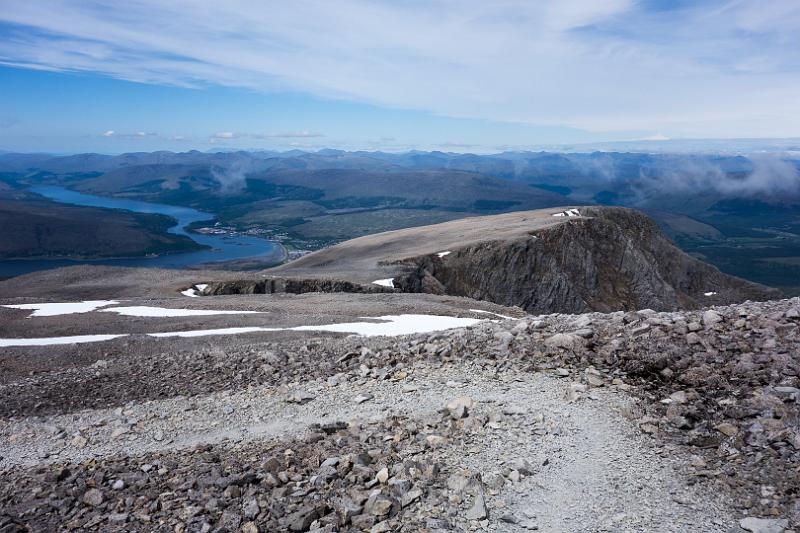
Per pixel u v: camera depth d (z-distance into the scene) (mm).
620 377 14602
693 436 11414
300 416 14547
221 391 17062
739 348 14672
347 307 47562
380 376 16750
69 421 15547
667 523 8688
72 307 49375
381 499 9703
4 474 12289
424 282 95312
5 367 26656
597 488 9844
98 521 9656
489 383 15227
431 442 12039
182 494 10508
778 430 10906
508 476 10492
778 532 8086
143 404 16438
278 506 9805
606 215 159750
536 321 19234
